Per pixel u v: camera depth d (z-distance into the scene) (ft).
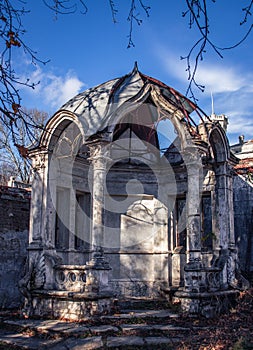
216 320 34.65
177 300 40.86
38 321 35.09
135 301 41.37
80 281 36.99
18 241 48.37
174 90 39.68
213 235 42.83
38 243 40.27
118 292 47.83
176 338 29.01
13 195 48.11
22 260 48.42
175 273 48.01
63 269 38.42
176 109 38.83
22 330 32.83
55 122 40.57
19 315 38.65
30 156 42.70
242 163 55.01
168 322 33.53
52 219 41.16
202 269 37.19
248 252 51.16
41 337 30.71
